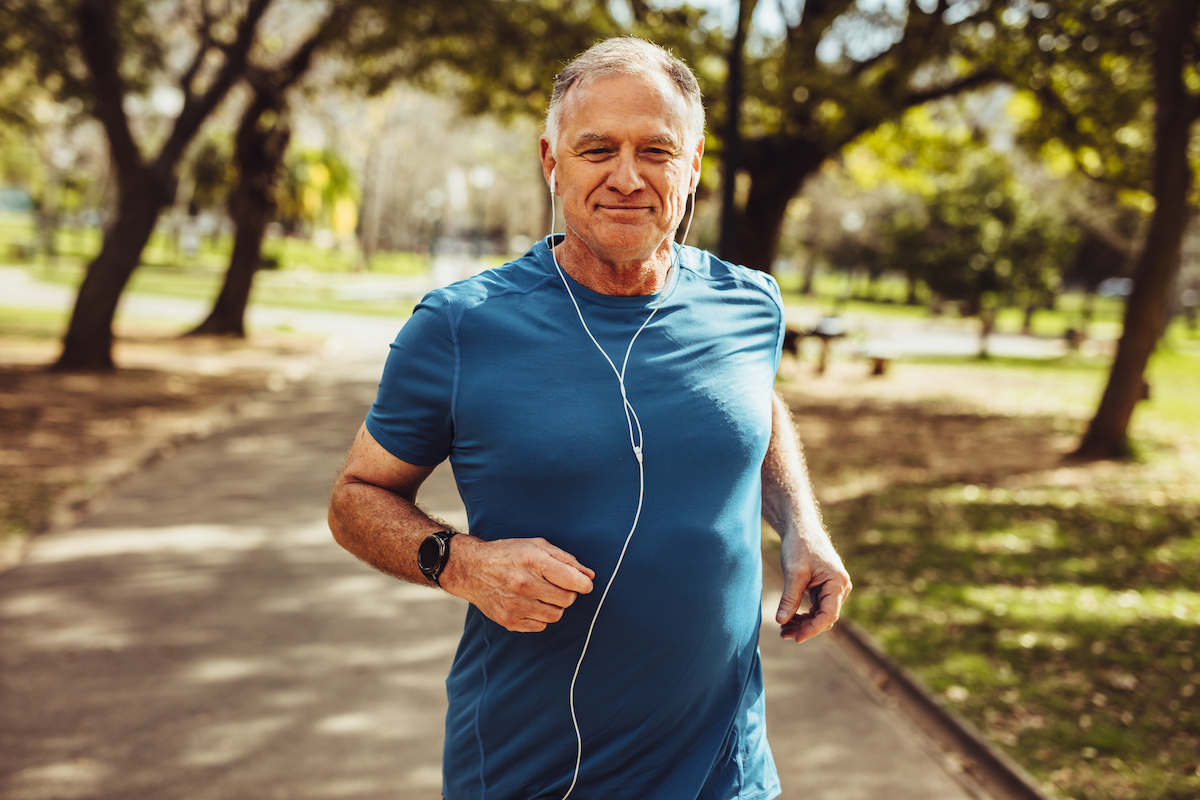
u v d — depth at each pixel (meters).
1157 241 10.57
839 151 15.62
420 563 1.49
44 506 7.01
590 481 1.49
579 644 1.53
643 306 1.58
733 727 1.69
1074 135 13.94
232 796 3.35
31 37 14.48
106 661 4.45
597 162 1.51
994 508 8.15
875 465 10.10
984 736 3.86
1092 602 5.64
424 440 1.57
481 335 1.53
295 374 15.88
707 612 1.56
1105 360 25.34
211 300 29.12
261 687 4.23
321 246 81.88
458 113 17.00
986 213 23.97
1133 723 3.98
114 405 11.37
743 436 1.58
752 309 1.71
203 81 19.98
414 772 3.55
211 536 6.56
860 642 4.98
